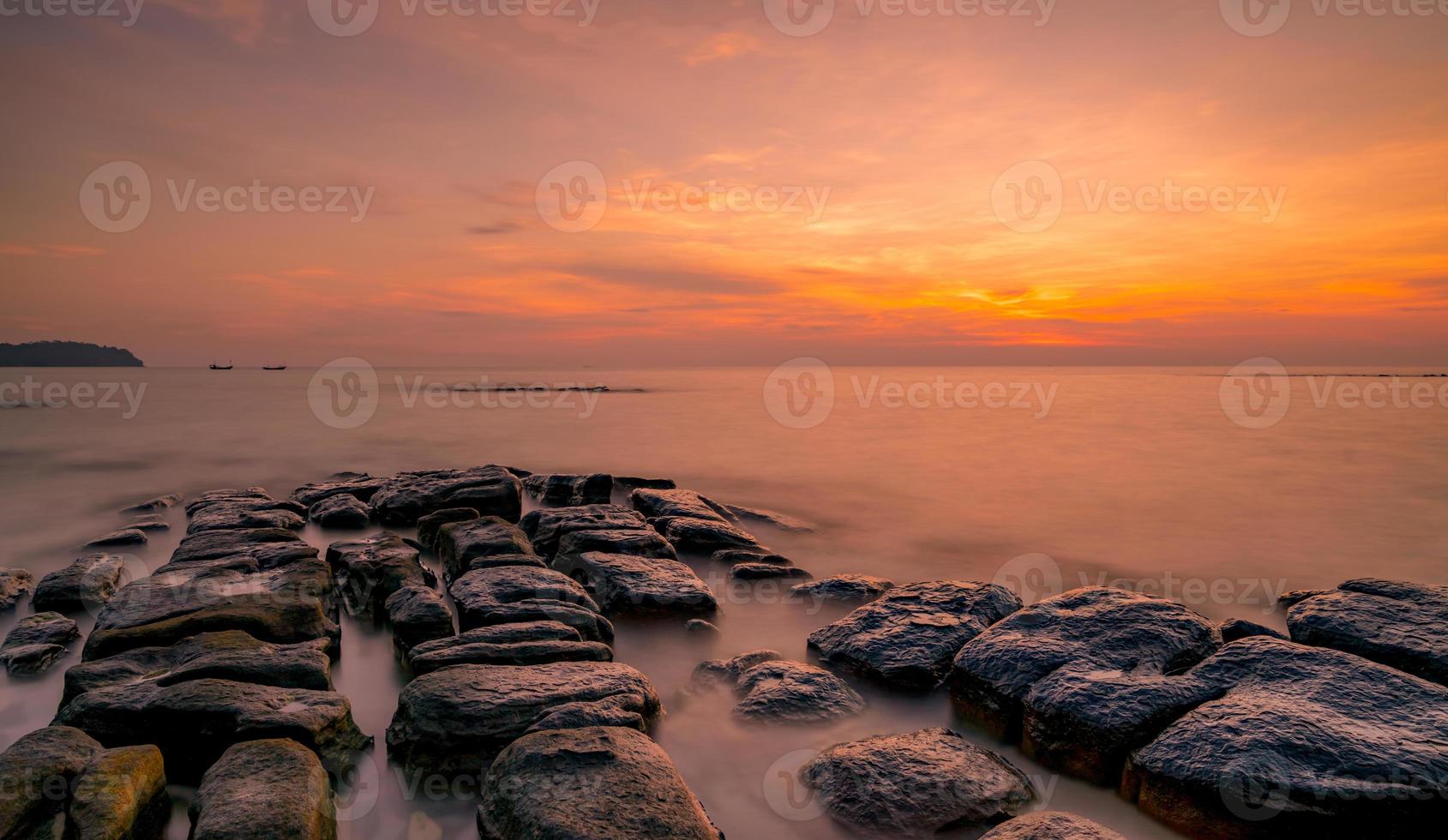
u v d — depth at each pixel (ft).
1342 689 19.02
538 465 78.07
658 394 216.13
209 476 70.18
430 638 26.40
